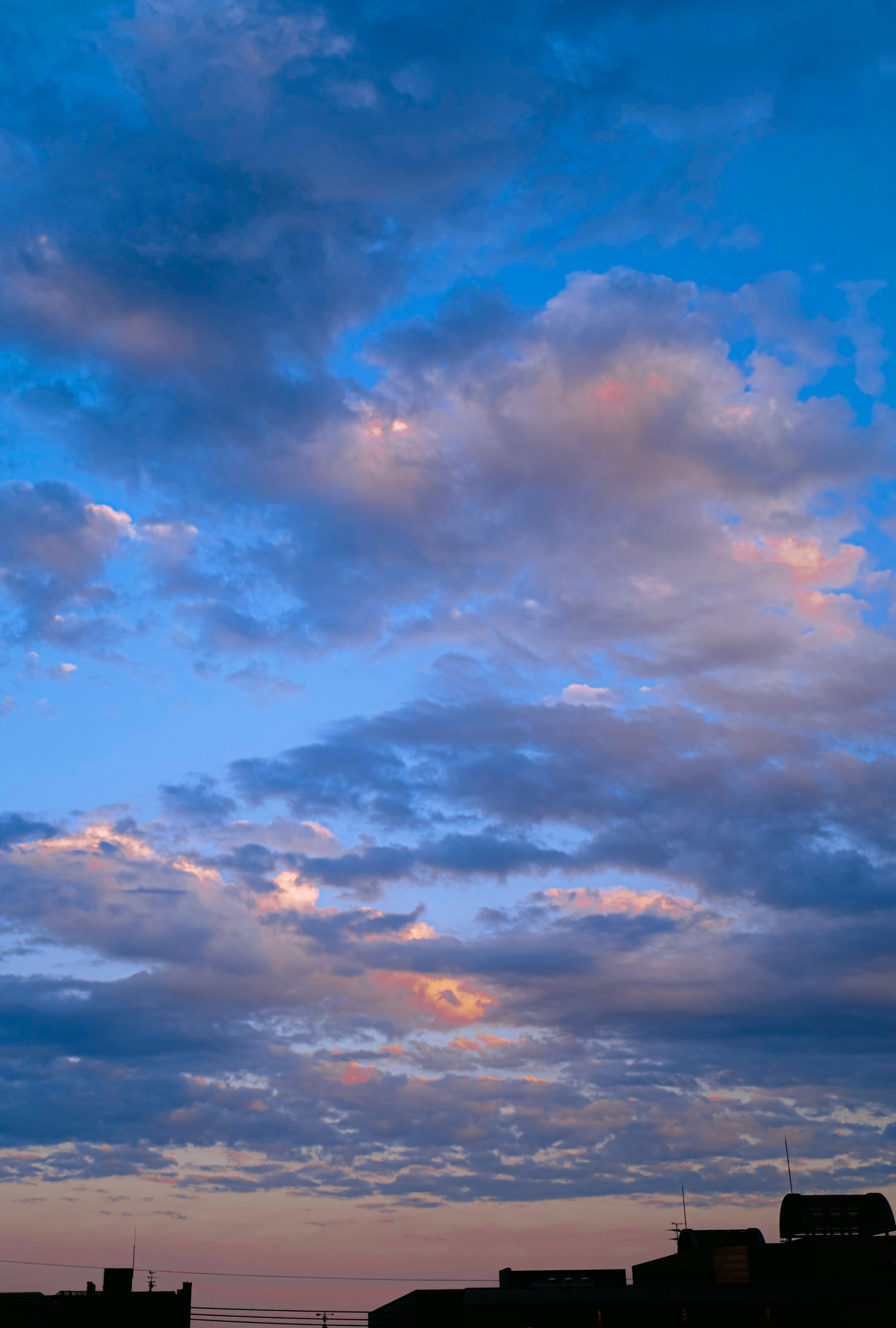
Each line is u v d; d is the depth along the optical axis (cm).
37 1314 9506
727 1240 10638
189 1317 13638
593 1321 9238
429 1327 10288
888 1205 10225
